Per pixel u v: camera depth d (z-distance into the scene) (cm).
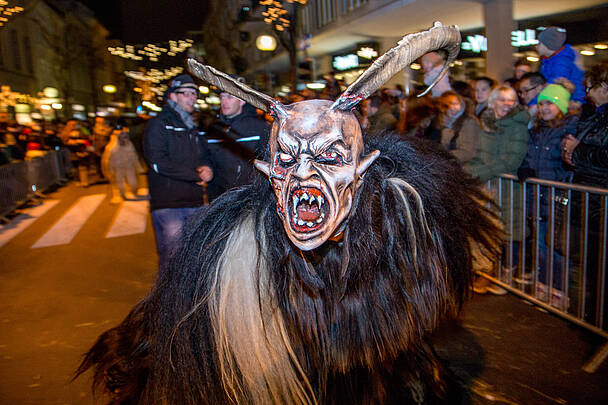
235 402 184
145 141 407
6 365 346
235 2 1591
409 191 190
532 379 298
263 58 1673
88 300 467
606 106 352
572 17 834
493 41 827
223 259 183
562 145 383
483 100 466
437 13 910
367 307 183
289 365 183
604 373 302
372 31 1105
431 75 434
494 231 244
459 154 405
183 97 408
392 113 599
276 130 165
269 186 183
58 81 3153
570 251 367
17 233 756
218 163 411
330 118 159
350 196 164
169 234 419
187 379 186
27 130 1313
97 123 1349
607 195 326
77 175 1288
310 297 181
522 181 391
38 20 2825
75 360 351
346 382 193
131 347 236
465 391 288
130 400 228
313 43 1278
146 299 234
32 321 422
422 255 189
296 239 154
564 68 471
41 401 301
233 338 178
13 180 919
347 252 175
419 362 227
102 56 3497
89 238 703
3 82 2491
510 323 371
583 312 351
